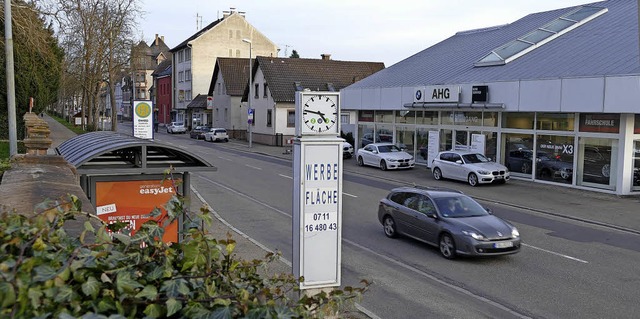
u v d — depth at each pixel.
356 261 12.97
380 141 37.38
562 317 9.27
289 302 3.14
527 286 11.02
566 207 20.05
